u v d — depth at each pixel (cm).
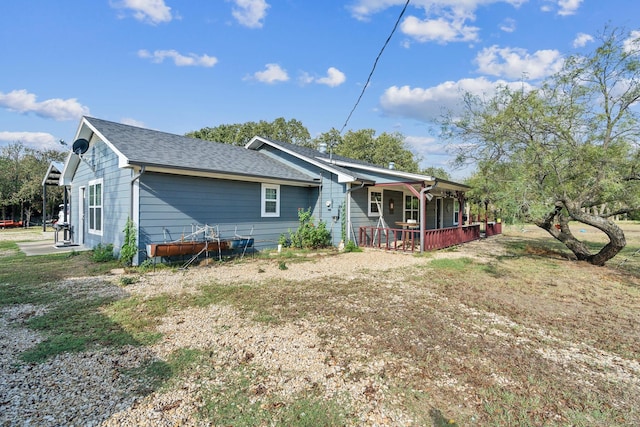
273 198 1101
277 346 342
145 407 236
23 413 226
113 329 384
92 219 1018
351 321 419
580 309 489
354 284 618
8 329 380
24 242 1241
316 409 239
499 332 392
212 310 458
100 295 523
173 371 288
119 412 230
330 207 1164
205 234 859
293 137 3994
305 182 1137
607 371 303
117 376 278
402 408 242
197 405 240
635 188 758
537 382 280
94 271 704
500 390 266
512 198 777
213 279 648
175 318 423
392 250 1098
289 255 955
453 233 1280
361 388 267
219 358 314
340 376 285
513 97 848
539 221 938
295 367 299
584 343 365
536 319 441
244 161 1075
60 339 351
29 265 766
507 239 1603
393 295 546
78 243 1133
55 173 1359
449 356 325
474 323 420
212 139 3597
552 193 800
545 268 816
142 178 760
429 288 598
